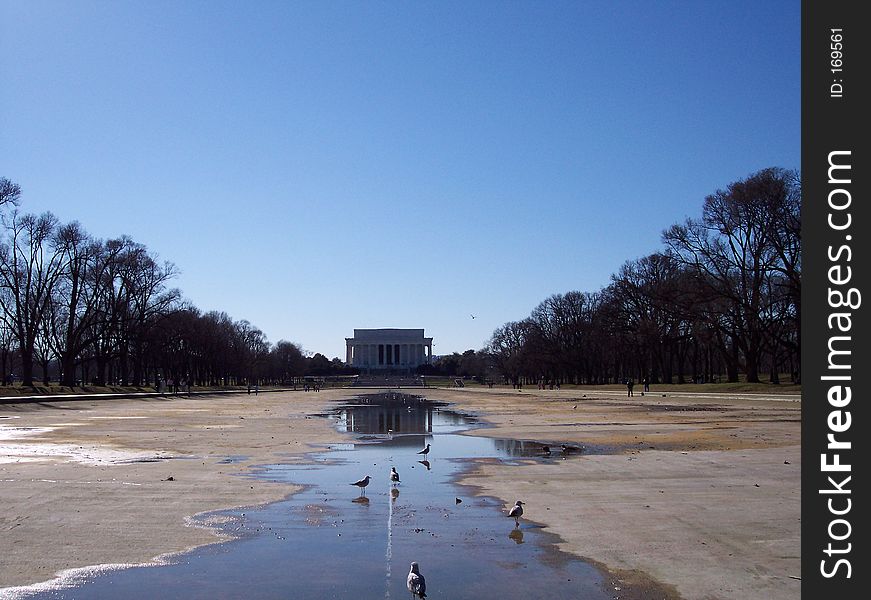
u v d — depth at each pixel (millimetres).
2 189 72875
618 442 30828
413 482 20234
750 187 72062
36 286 83312
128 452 27484
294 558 12492
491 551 12805
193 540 13602
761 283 77062
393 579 11352
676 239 81188
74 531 14164
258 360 173875
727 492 17875
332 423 46344
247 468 23109
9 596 10656
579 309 140875
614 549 12773
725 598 10297
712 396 73750
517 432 37344
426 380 196125
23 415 52062
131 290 95125
